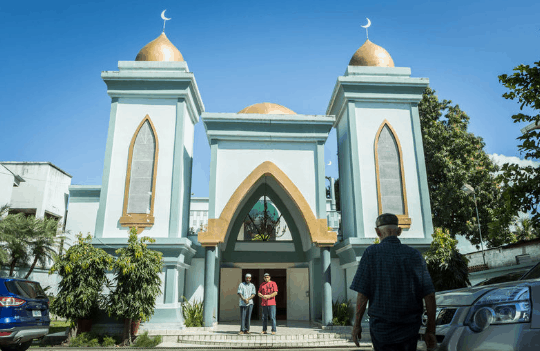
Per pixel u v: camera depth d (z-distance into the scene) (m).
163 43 16.27
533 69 6.15
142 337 10.91
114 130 14.62
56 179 27.30
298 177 14.50
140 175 14.24
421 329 4.17
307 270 16.14
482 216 19.94
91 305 10.98
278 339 11.10
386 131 15.30
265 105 16.12
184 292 14.70
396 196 14.61
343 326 12.81
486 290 3.57
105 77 14.68
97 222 13.77
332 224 15.20
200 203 23.30
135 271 10.88
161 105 14.88
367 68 16.09
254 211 17.67
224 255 16.06
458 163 20.06
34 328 8.34
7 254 18.78
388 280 2.72
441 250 12.02
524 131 10.20
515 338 2.36
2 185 23.64
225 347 10.47
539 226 6.54
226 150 14.55
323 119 14.72
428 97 21.88
